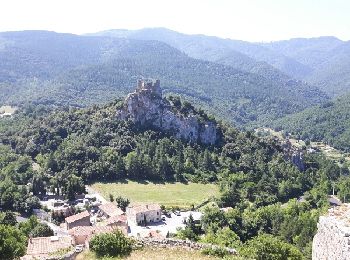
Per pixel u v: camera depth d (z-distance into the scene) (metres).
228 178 189.00
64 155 185.38
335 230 28.59
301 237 112.62
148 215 142.38
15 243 64.00
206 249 48.97
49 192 168.62
